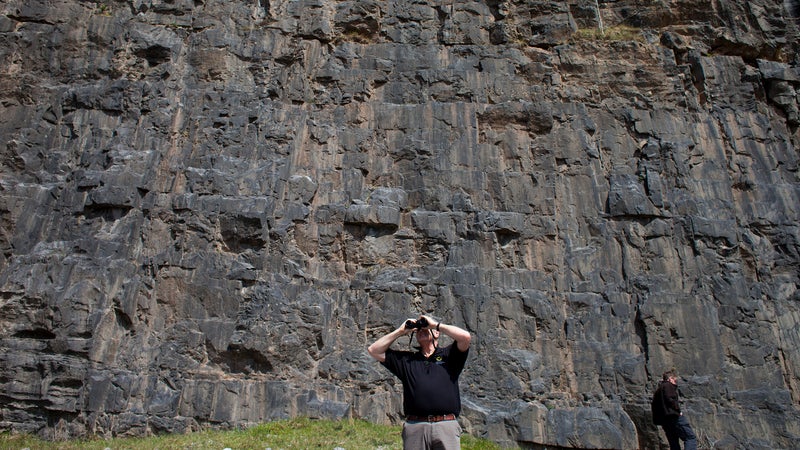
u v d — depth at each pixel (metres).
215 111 14.25
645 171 14.13
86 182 13.02
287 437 10.50
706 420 11.81
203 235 12.85
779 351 12.66
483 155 14.20
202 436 10.73
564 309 12.88
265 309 12.24
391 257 13.20
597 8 16.47
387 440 10.61
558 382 12.24
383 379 12.08
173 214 13.01
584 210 13.80
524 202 13.75
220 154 13.77
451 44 15.61
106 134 13.84
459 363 6.23
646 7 16.33
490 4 16.31
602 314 12.79
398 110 14.62
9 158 13.55
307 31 15.39
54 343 11.56
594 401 12.07
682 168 14.17
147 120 14.01
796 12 16.44
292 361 12.05
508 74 15.22
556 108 14.81
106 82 14.43
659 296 12.80
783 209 14.05
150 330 12.14
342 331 12.50
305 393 11.80
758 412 11.94
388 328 12.54
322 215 13.41
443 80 15.02
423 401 5.93
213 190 13.29
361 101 14.74
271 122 14.23
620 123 14.81
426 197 13.71
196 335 12.10
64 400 11.30
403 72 15.14
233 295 12.38
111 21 14.98
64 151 13.73
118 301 11.99
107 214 12.84
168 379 11.77
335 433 10.84
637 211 13.59
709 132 14.73
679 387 12.07
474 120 14.54
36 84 14.33
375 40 15.66
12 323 11.79
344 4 15.89
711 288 13.00
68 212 12.88
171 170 13.47
